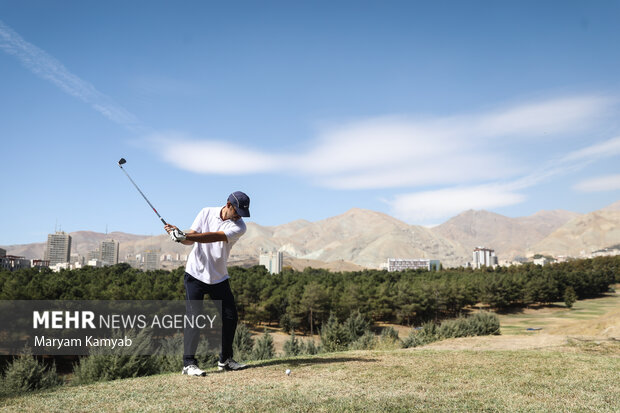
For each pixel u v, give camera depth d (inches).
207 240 203.9
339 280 4852.4
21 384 480.7
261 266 5285.4
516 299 4761.3
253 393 171.2
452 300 4158.5
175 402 157.6
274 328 3415.4
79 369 416.5
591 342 420.5
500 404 162.7
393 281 5226.4
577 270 6683.1
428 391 180.9
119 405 154.4
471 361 265.1
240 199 207.2
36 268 3211.1
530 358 281.0
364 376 209.0
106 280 2856.8
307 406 152.9
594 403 167.8
